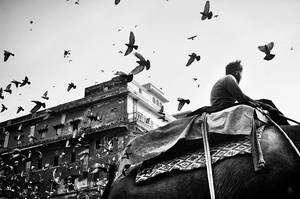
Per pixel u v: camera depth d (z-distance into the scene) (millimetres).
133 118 28641
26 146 32938
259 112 2719
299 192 2143
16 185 26531
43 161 31734
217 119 2701
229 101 2947
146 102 31688
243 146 2432
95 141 29578
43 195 29828
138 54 3332
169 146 2723
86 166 28734
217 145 2592
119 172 3006
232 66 3295
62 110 32938
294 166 2217
